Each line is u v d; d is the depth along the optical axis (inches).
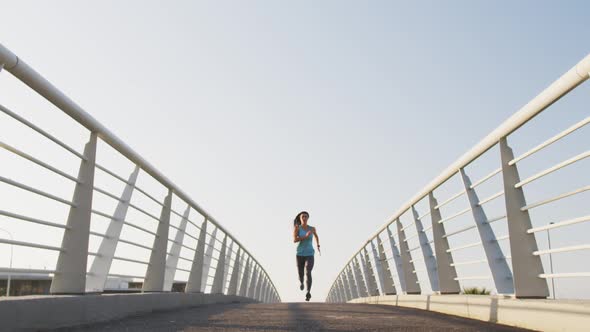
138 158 280.2
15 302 161.2
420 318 263.0
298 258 457.1
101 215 236.2
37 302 173.9
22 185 177.8
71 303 198.7
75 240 216.2
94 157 225.0
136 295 279.1
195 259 458.3
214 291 558.9
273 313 309.3
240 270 712.4
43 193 190.4
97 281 253.1
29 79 176.1
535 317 188.1
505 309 215.2
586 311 153.6
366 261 664.4
